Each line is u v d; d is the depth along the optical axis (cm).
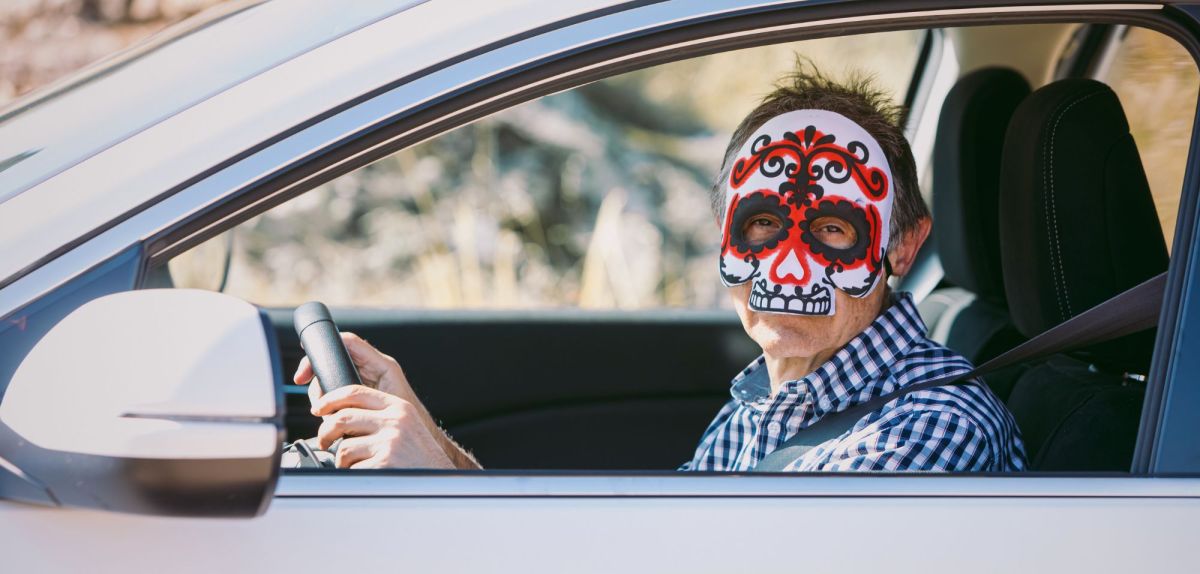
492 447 253
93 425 102
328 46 131
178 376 102
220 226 122
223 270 236
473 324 254
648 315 263
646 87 698
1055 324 184
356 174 640
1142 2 141
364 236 627
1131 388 177
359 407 152
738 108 699
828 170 166
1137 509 126
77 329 107
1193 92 190
